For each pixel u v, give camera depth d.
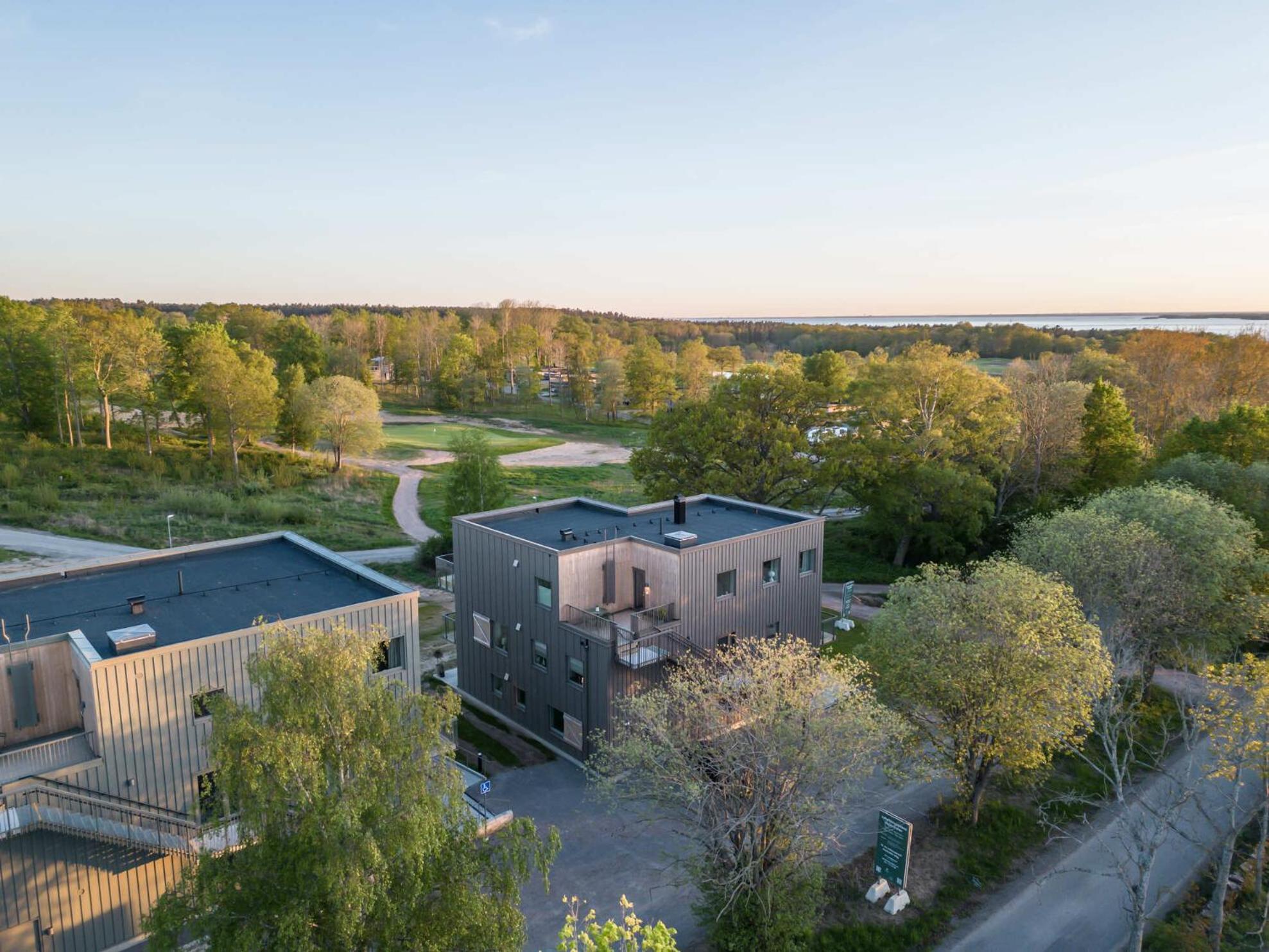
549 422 128.25
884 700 23.75
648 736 20.47
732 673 21.05
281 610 21.92
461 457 55.34
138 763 18.14
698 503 37.50
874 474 48.91
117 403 80.31
